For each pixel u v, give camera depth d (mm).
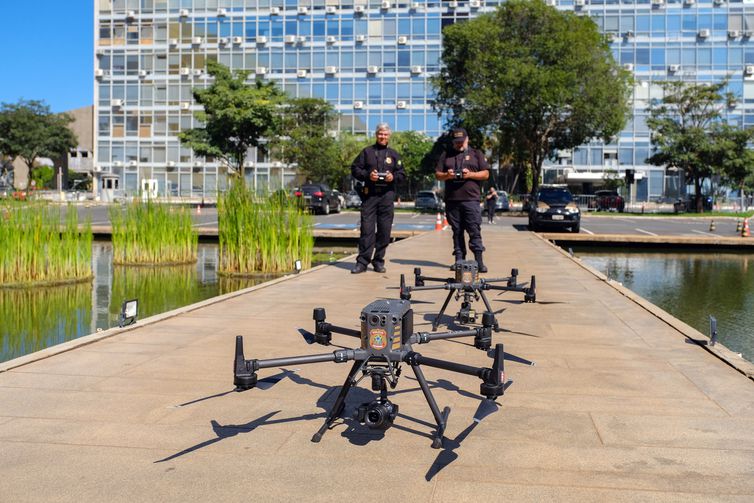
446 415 3734
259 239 14102
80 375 4957
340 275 11164
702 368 5230
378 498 3018
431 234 22547
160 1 60188
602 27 57031
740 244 21969
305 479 3209
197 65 60219
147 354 5609
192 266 15523
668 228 29469
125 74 60844
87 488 3121
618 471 3314
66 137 67125
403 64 59219
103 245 20609
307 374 4996
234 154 45438
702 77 56594
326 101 56844
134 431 3832
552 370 5152
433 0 58688
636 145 59344
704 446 3637
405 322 3637
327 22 59562
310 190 37375
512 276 6750
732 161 44750
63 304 10609
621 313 7629
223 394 4512
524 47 39031
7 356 7332
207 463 3393
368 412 3465
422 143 58188
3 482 3184
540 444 3656
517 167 59469
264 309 7832
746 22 56125
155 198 17500
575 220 24797
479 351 5754
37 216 12562
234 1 59844
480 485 3150
